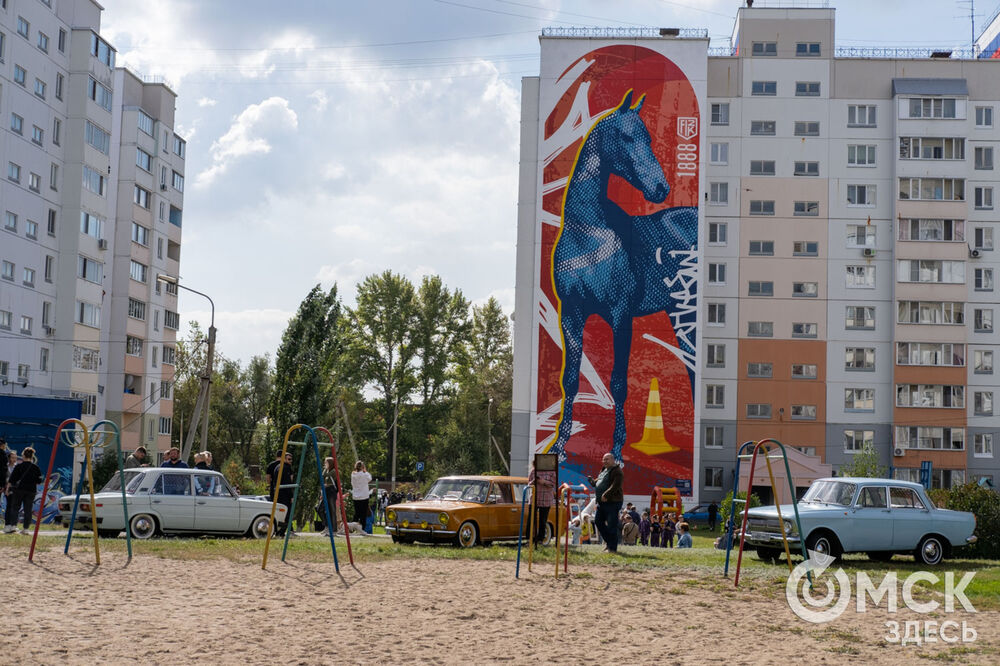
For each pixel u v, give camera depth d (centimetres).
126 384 7469
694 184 6819
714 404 7206
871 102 7306
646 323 6750
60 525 2802
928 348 7088
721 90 7362
